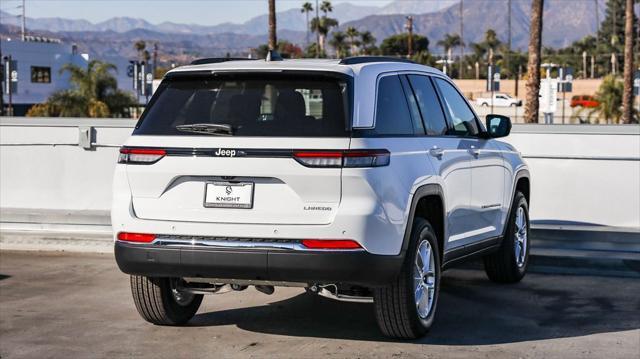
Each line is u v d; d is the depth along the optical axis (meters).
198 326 7.13
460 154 7.36
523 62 138.38
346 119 5.97
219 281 6.35
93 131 12.15
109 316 7.48
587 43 169.12
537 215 11.34
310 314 7.55
